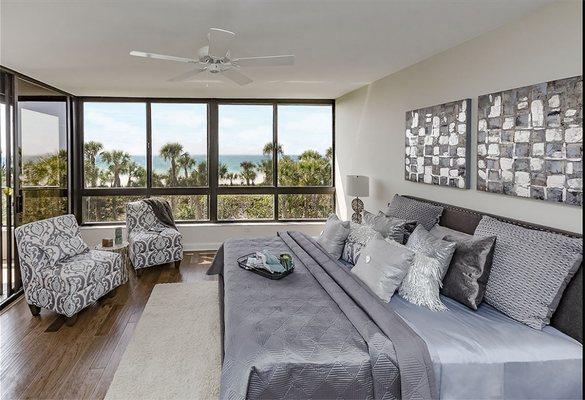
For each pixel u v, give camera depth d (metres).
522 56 2.65
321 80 4.95
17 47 3.37
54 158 5.30
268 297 2.50
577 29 2.24
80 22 2.75
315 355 1.84
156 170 6.31
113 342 3.12
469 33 3.02
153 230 5.36
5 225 4.08
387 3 2.45
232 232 6.35
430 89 3.77
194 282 4.66
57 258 3.68
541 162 2.47
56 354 2.93
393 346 1.89
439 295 2.49
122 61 3.87
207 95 6.09
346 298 2.39
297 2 2.43
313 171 6.66
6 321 3.52
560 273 2.09
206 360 2.82
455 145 3.35
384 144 4.79
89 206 6.17
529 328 2.10
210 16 2.66
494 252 2.44
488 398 1.90
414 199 3.97
